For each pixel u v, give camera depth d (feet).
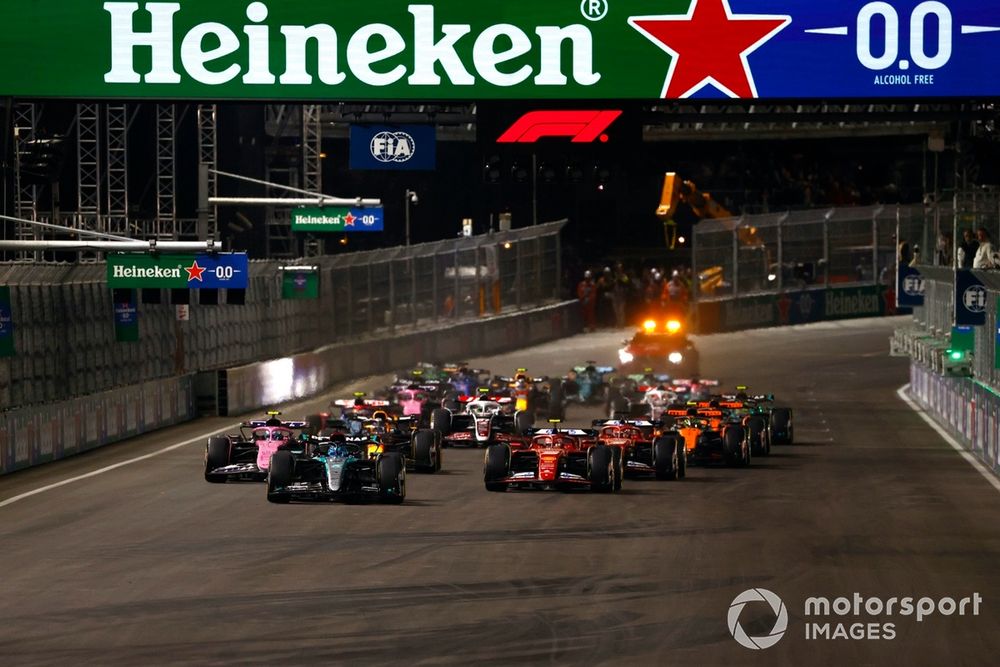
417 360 636.07
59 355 368.07
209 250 355.97
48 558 211.00
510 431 367.66
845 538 232.53
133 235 599.57
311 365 533.55
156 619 171.73
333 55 289.33
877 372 611.88
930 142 521.65
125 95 290.56
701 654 156.04
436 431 320.29
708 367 627.46
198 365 469.98
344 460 267.18
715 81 289.12
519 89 289.33
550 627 168.14
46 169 386.93
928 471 327.26
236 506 263.70
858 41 287.48
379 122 331.16
